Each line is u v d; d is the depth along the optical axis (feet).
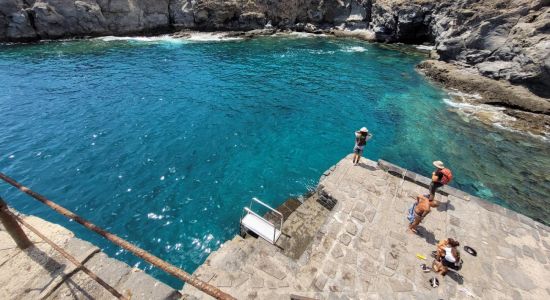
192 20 184.44
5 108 81.71
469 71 110.01
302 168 62.69
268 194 55.06
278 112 86.12
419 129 78.79
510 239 37.76
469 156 68.08
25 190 13.73
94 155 63.98
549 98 87.51
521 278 32.89
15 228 15.06
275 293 30.14
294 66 126.82
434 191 40.52
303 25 194.70
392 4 163.53
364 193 44.55
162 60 129.90
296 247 37.35
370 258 34.60
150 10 177.78
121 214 49.93
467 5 125.08
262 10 192.54
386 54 147.02
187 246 44.86
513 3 108.99
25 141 67.62
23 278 14.57
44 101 86.69
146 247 44.47
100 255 16.08
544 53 85.92
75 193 53.83
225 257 33.86
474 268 33.83
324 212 43.55
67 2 156.35
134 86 100.07
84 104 85.92
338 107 89.97
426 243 36.76
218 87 102.37
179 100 91.09
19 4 149.59
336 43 168.66
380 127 79.41
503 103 92.02
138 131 73.56
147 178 58.08
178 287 40.32
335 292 30.68
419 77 116.37
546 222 50.29
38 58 126.93
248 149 68.54
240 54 143.13
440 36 134.00
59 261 15.44
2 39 150.00
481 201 43.65
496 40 106.32
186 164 62.49
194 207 51.78
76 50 141.18
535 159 67.05
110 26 170.30
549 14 93.81
